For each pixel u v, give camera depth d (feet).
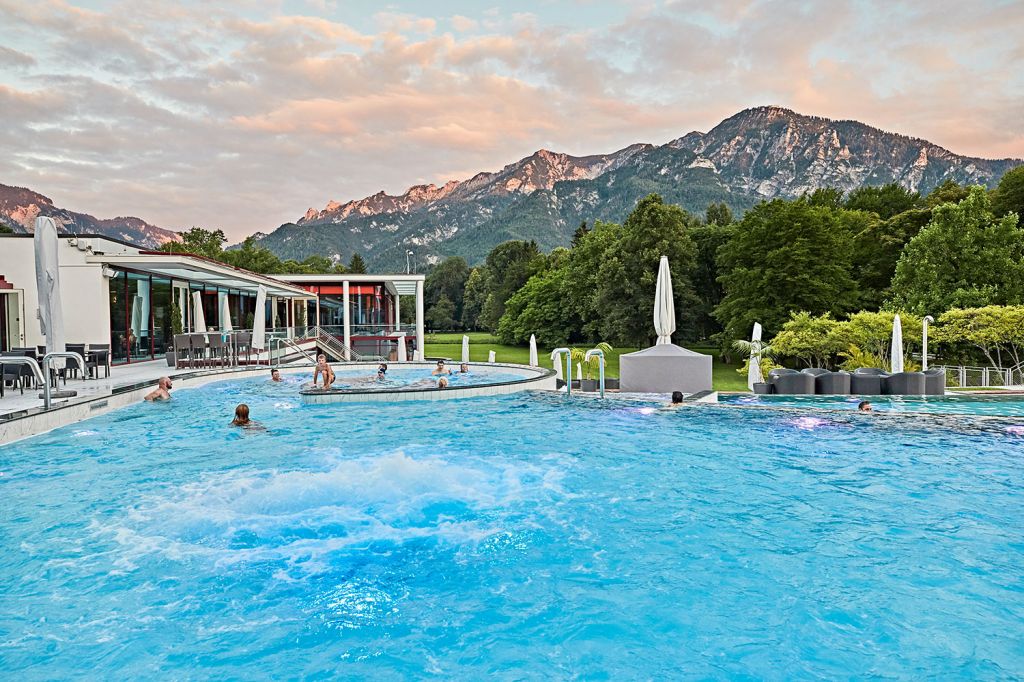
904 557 14.10
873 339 68.95
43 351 48.21
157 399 39.93
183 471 22.89
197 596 12.53
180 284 79.00
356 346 109.40
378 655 10.19
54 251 35.91
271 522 17.35
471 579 13.37
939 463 23.58
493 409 37.76
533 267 276.62
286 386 50.08
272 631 11.05
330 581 13.32
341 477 21.85
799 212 112.27
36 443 27.30
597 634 10.84
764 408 36.47
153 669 9.70
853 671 9.40
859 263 121.39
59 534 16.19
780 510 17.94
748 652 10.09
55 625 11.21
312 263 342.44
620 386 47.80
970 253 87.66
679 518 17.35
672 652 10.15
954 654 9.86
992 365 78.02
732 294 126.82
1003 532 15.75
